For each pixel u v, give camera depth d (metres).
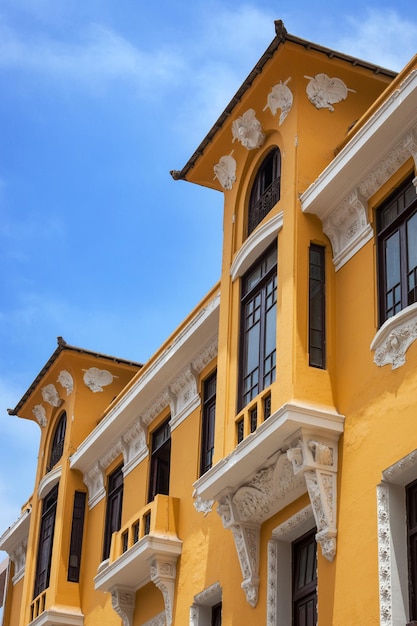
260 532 16.38
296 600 15.59
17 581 30.09
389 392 14.06
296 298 15.62
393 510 13.41
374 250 15.19
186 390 20.83
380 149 14.98
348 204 15.75
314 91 17.08
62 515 24.44
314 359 15.45
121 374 26.23
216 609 18.05
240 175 18.28
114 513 23.39
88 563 23.86
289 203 16.38
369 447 14.15
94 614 22.81
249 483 16.05
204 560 18.22
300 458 14.74
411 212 14.68
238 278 17.70
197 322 19.78
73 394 25.72
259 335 16.69
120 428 23.00
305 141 16.70
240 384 16.88
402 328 14.05
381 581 13.05
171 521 19.55
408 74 14.84
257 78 17.25
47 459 26.59
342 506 14.34
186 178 19.41
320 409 14.88
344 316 15.55
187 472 19.80
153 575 19.20
